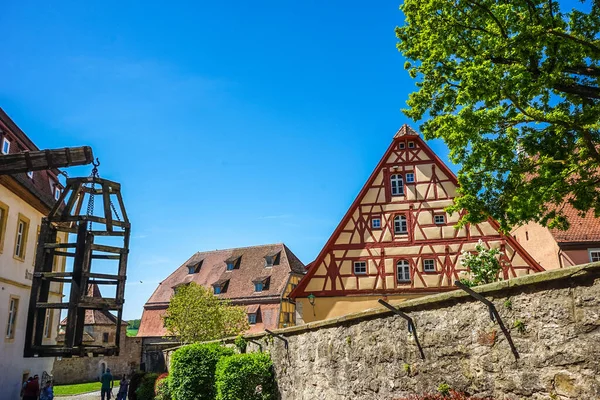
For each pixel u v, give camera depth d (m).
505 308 4.75
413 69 13.91
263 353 11.19
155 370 33.84
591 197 12.26
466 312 5.22
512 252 23.25
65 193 15.79
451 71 13.09
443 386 5.39
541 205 12.85
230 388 10.38
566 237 25.44
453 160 13.26
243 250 53.53
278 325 44.47
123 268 16.19
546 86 10.89
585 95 11.76
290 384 9.58
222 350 13.54
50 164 15.48
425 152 25.62
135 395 20.53
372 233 25.14
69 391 30.44
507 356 4.69
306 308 24.62
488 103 11.24
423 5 13.14
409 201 25.19
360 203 25.62
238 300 47.31
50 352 14.92
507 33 11.95
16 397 19.38
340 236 25.33
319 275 24.95
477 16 12.44
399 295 24.12
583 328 4.07
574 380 4.09
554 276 4.28
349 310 24.36
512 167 12.68
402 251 24.64
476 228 24.05
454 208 13.66
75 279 15.12
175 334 37.84
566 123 11.48
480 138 12.30
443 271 23.98
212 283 50.91
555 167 12.25
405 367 6.02
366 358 6.88
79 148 15.63
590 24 12.04
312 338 8.68
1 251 17.81
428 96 13.53
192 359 13.20
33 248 21.16
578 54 11.25
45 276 15.40
